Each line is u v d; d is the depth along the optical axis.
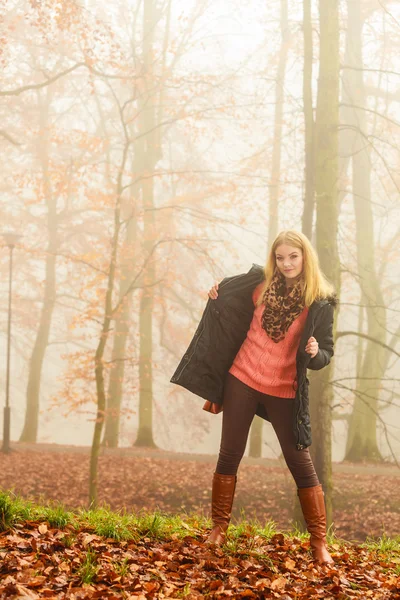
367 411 21.59
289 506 13.84
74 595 3.01
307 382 3.98
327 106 11.62
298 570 3.89
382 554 4.95
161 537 4.38
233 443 4.18
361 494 14.27
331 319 3.97
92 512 4.82
